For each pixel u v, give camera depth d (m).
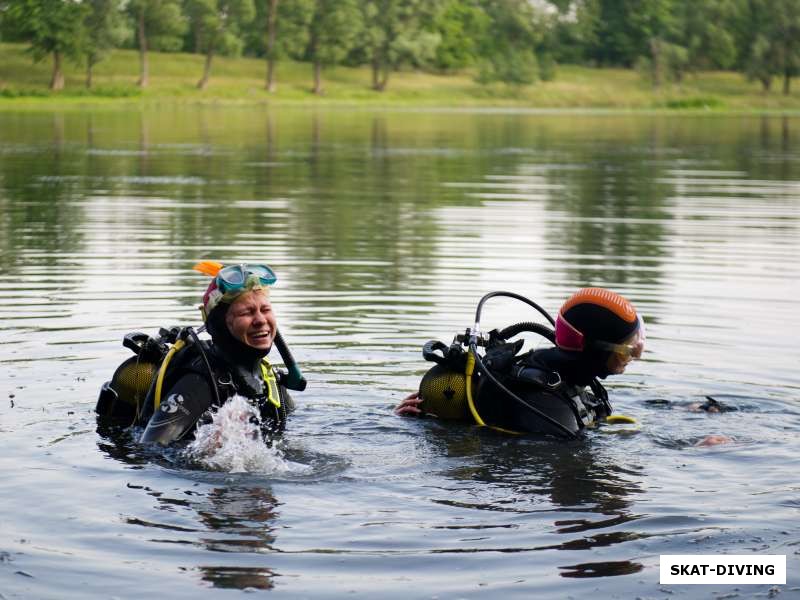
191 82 79.00
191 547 3.52
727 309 7.82
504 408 5.05
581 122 49.72
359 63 88.94
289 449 4.64
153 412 4.80
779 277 9.16
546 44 103.00
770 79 90.50
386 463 4.47
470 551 3.52
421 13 90.00
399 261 9.77
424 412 5.23
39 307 7.54
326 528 3.70
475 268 9.45
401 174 19.70
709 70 98.56
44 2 69.69
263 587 3.23
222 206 14.12
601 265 9.73
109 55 72.50
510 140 32.62
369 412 5.26
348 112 59.09
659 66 90.69
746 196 16.27
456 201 15.15
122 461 4.39
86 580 3.27
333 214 13.40
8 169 19.50
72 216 12.88
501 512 3.88
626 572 3.36
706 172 20.95
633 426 5.04
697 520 3.79
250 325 4.79
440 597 3.17
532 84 85.44
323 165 21.64
